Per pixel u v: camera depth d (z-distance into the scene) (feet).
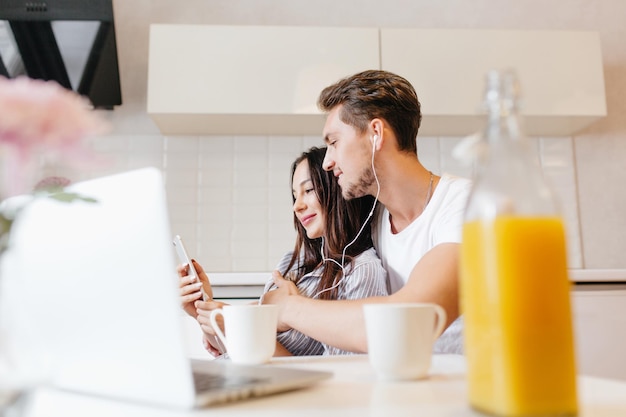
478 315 1.69
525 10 10.46
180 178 9.74
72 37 8.79
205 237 9.66
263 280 7.51
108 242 1.78
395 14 10.28
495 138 1.75
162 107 8.45
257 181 9.81
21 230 1.89
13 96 1.41
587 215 10.11
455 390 2.11
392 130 4.91
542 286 1.61
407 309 2.33
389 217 5.17
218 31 8.59
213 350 4.50
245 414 1.72
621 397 1.92
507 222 1.63
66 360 1.96
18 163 1.48
